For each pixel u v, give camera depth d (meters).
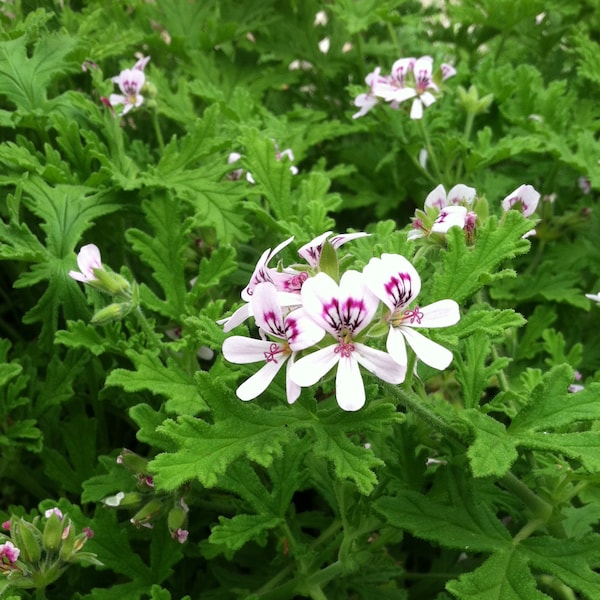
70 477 0.28
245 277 0.31
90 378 0.30
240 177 0.35
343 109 0.48
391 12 0.44
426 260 0.23
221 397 0.19
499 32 0.48
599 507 0.25
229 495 0.27
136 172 0.32
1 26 0.37
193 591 0.27
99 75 0.35
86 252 0.24
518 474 0.24
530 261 0.38
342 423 0.19
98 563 0.22
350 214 0.45
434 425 0.19
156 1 0.46
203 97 0.39
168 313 0.28
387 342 0.17
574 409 0.18
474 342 0.22
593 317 0.36
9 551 0.20
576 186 0.41
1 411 0.28
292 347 0.17
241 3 0.47
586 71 0.42
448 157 0.37
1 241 0.28
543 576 0.24
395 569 0.25
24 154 0.30
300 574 0.23
